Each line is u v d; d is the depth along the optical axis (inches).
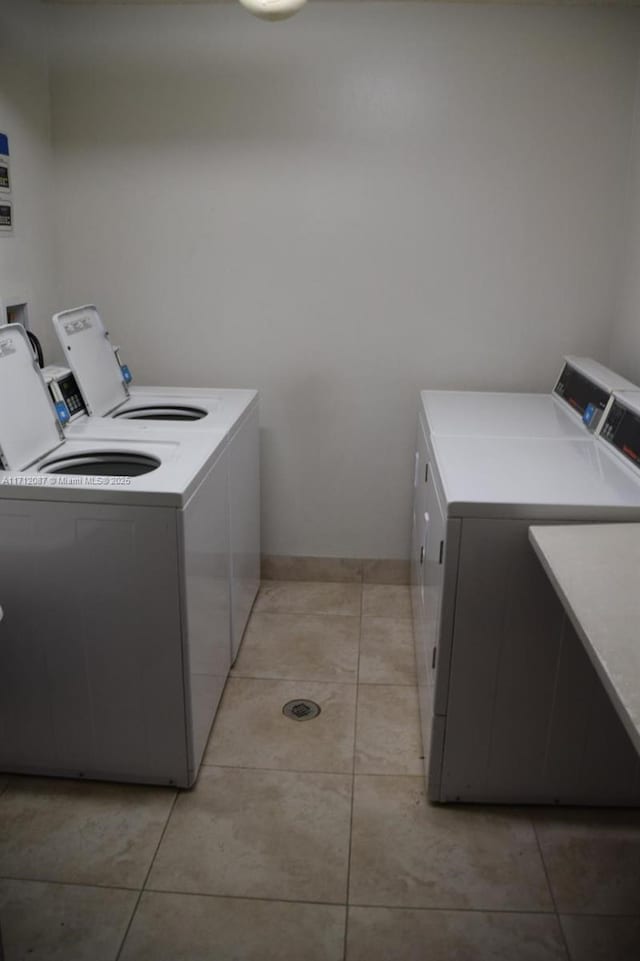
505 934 71.7
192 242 127.6
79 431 102.3
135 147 124.0
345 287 128.1
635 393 95.5
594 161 119.9
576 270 124.7
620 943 70.9
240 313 130.5
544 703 82.9
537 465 87.3
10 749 91.0
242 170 124.0
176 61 120.1
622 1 112.3
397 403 133.3
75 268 129.8
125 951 69.3
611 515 75.0
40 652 86.3
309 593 138.7
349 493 138.7
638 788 86.2
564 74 116.8
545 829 84.7
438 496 85.7
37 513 80.9
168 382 134.7
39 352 116.0
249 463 122.9
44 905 74.1
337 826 84.7
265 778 92.0
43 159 122.2
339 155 122.3
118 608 83.5
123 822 85.0
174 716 87.1
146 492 78.7
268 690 109.1
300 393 133.9
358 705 106.3
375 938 71.0
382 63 118.2
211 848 81.4
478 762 85.9
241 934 71.2
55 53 120.8
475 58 117.1
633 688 43.5
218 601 100.6
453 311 128.0
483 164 121.1
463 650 81.4
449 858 80.4
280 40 118.3
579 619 51.9
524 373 130.3
